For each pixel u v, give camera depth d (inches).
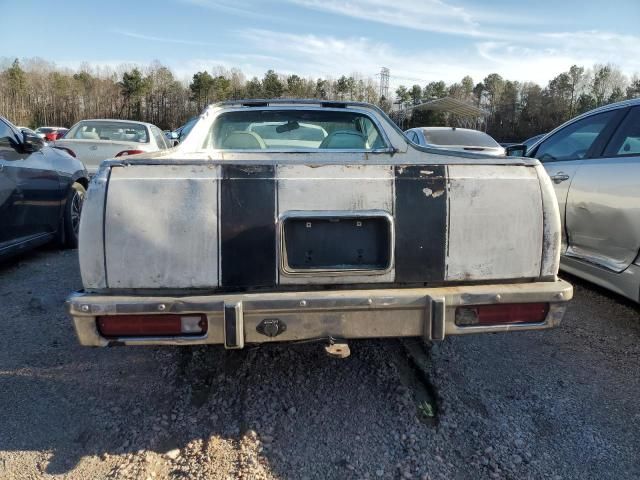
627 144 148.9
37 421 100.3
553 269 94.7
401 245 90.7
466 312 90.2
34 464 88.0
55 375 118.3
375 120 156.4
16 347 131.9
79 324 85.3
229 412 103.4
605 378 117.8
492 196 92.5
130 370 120.9
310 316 87.4
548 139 198.4
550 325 92.4
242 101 157.2
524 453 91.1
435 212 91.2
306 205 88.8
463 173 92.4
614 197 143.8
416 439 94.7
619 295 156.9
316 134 164.4
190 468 86.8
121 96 2942.9
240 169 88.9
